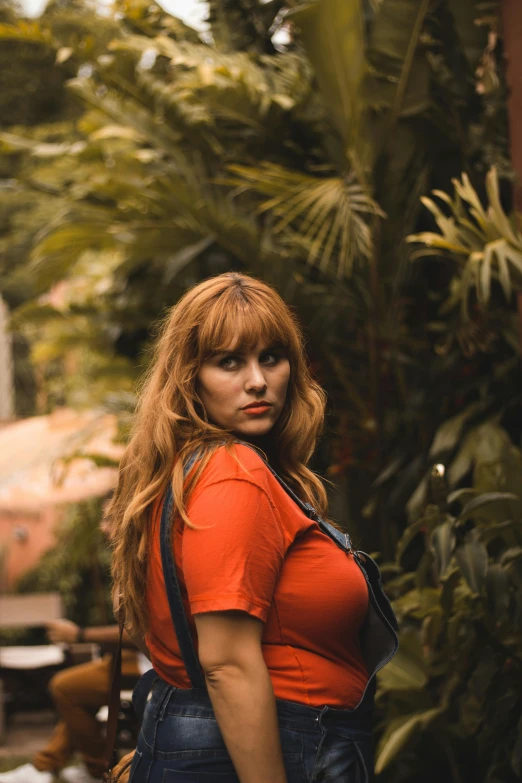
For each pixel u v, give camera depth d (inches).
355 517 148.9
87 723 164.1
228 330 54.3
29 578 295.7
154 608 55.0
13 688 242.5
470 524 125.3
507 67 121.5
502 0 121.7
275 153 159.5
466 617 100.0
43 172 184.2
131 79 153.6
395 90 125.8
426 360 148.6
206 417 55.8
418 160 136.5
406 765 115.1
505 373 134.3
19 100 438.3
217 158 164.4
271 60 153.6
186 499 51.8
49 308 223.8
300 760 50.8
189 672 52.5
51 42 153.4
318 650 53.3
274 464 64.1
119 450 229.5
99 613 294.5
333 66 123.7
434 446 125.1
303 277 157.1
